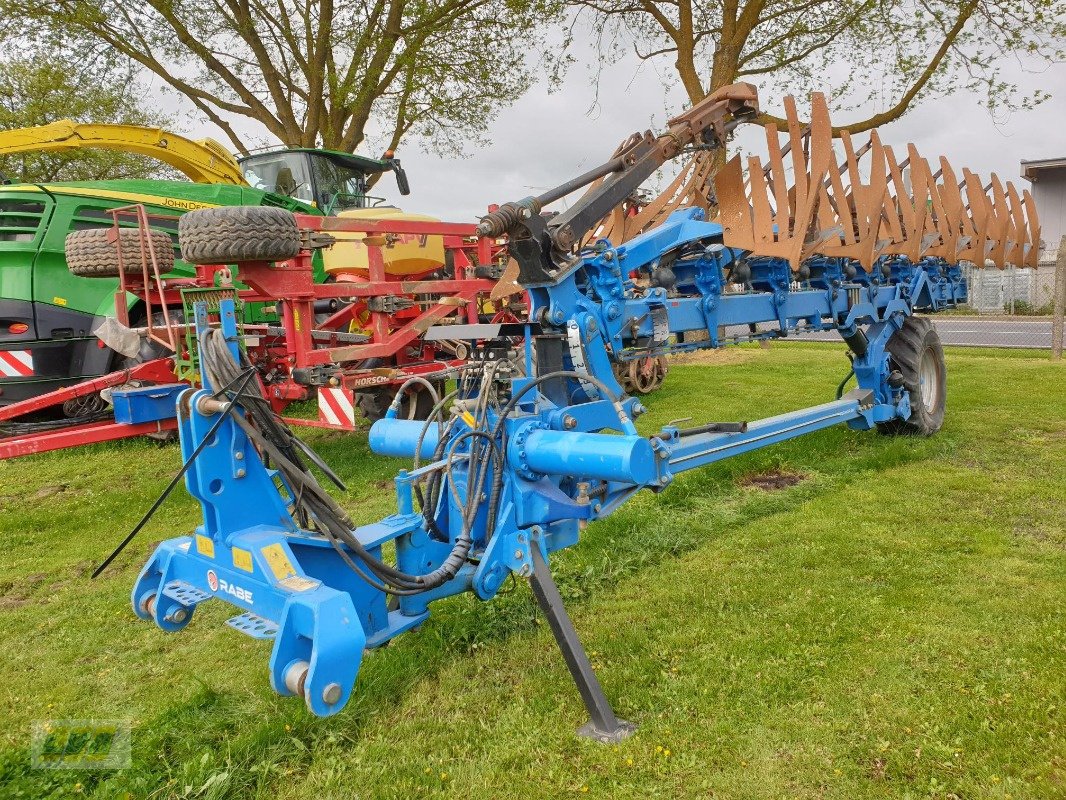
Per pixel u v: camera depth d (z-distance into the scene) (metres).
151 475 7.11
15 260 7.00
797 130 4.98
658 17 13.78
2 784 2.66
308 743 2.86
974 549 4.34
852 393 6.35
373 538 2.97
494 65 16.05
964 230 7.32
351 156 9.75
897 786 2.45
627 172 4.12
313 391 7.07
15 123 19.77
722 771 2.56
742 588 3.98
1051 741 2.60
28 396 7.20
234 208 4.68
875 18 13.46
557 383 3.78
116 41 15.42
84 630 3.91
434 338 3.81
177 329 5.39
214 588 2.83
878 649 3.27
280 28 15.66
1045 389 9.22
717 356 14.28
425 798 2.53
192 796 2.57
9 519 5.79
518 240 3.63
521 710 2.97
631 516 5.04
